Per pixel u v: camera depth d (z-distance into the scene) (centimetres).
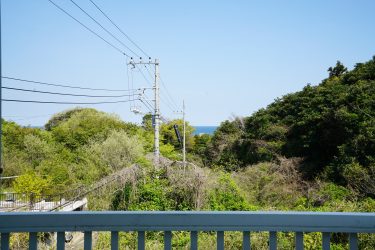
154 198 1438
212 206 1404
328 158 2228
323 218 150
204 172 1498
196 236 153
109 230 152
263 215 151
